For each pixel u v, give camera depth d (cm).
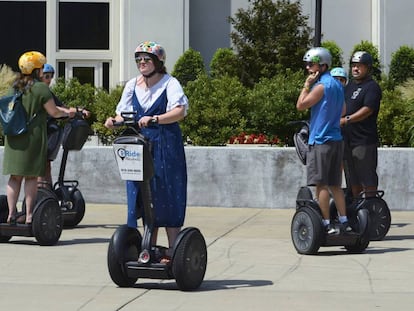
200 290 938
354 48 3759
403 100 2322
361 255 1175
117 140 888
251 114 2111
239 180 1716
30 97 1206
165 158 926
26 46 3862
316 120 1163
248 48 3334
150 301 883
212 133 2084
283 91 2086
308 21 3806
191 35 3888
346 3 3866
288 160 1705
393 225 1498
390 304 876
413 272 1052
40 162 1216
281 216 1599
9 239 1262
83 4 3862
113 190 1758
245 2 3888
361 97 1309
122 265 928
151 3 3756
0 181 1780
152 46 926
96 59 3869
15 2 3850
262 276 1024
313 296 912
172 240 946
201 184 1727
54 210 1234
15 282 978
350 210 1205
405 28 3803
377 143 1320
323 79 1165
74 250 1197
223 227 1455
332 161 1163
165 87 929
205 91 2147
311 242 1161
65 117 1245
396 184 1677
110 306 860
